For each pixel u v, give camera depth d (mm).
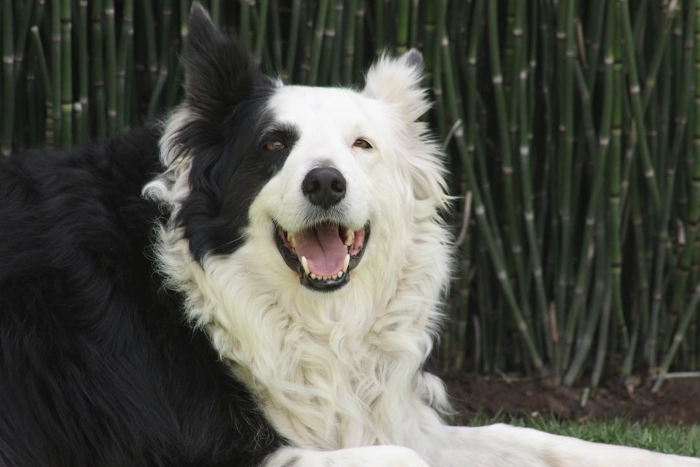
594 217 6164
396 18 6004
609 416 6102
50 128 5730
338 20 5906
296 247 3988
